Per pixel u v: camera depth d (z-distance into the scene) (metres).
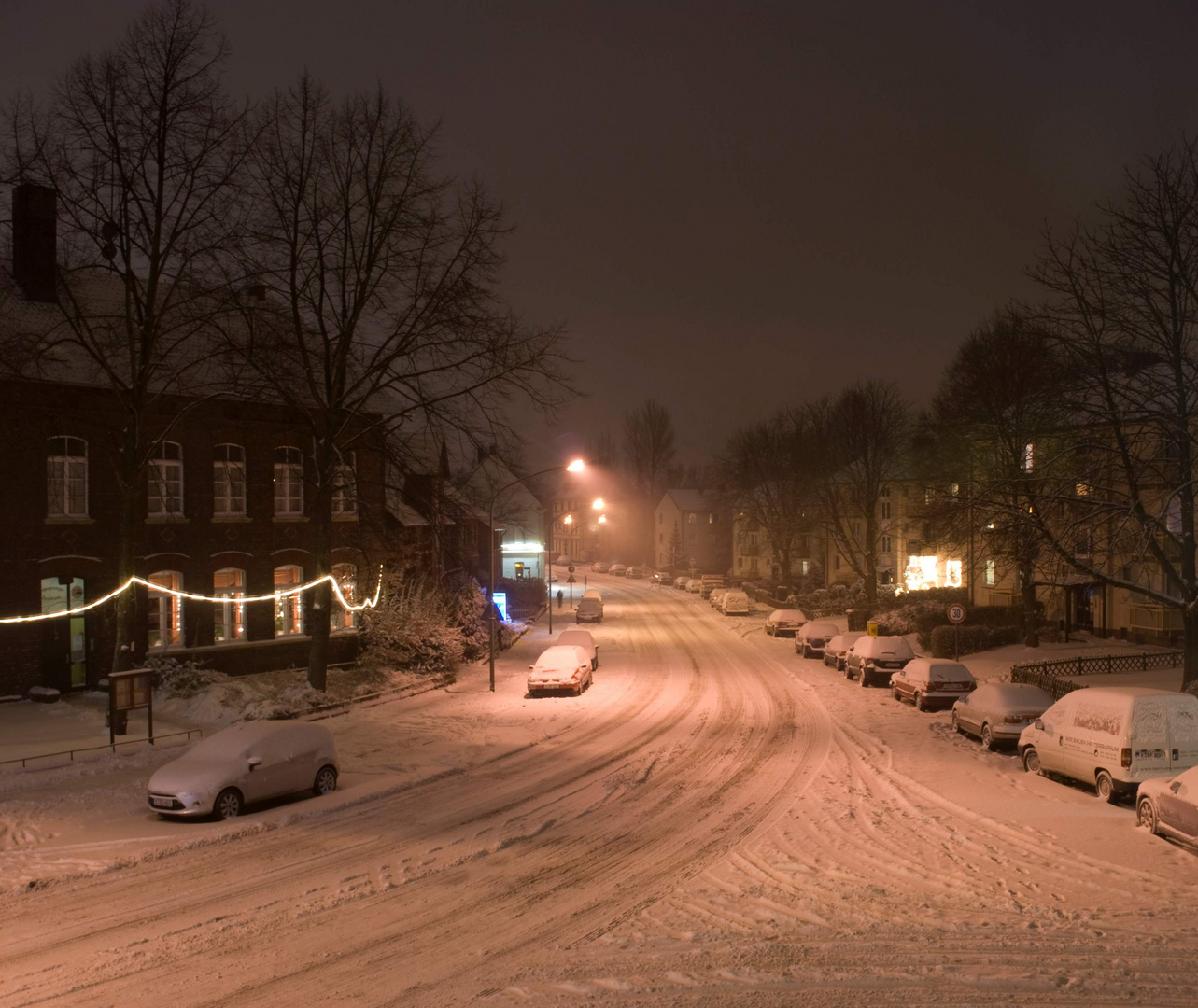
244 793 16.05
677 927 10.38
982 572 44.75
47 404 25.84
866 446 59.53
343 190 25.97
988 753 21.48
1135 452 27.33
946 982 8.38
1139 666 34.25
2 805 16.38
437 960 9.59
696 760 21.41
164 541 28.56
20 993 8.90
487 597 54.44
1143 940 9.30
